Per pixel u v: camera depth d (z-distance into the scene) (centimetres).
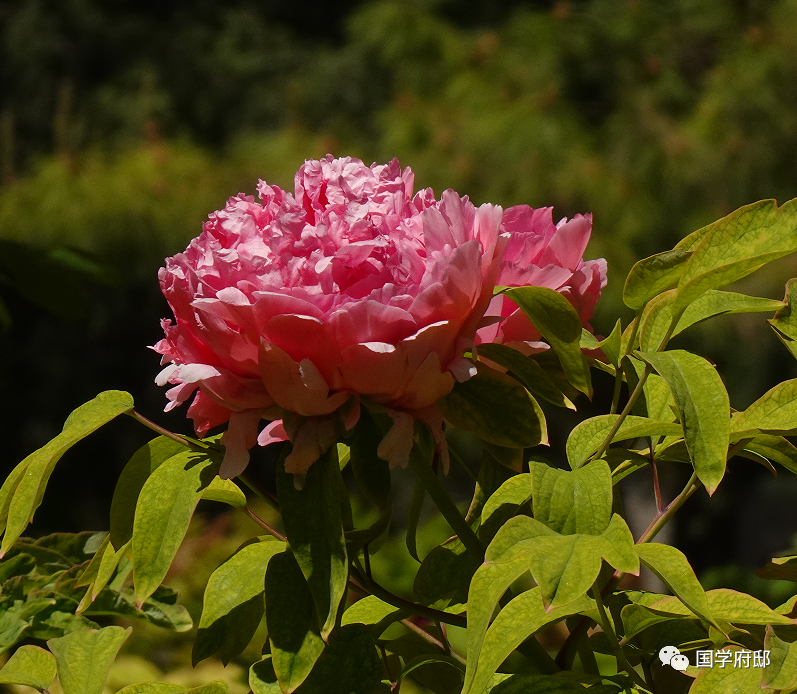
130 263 567
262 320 92
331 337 92
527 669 130
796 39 518
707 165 501
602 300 466
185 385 98
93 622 113
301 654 95
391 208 99
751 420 100
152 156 580
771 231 97
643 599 106
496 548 91
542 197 491
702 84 553
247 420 95
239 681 184
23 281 171
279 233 97
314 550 94
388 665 112
